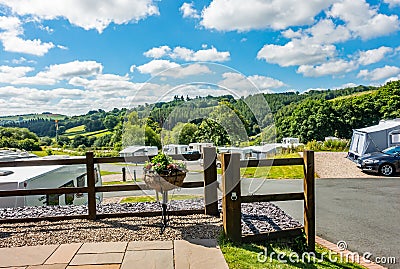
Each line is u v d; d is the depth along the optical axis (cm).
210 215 494
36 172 643
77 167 795
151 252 351
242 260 332
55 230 432
